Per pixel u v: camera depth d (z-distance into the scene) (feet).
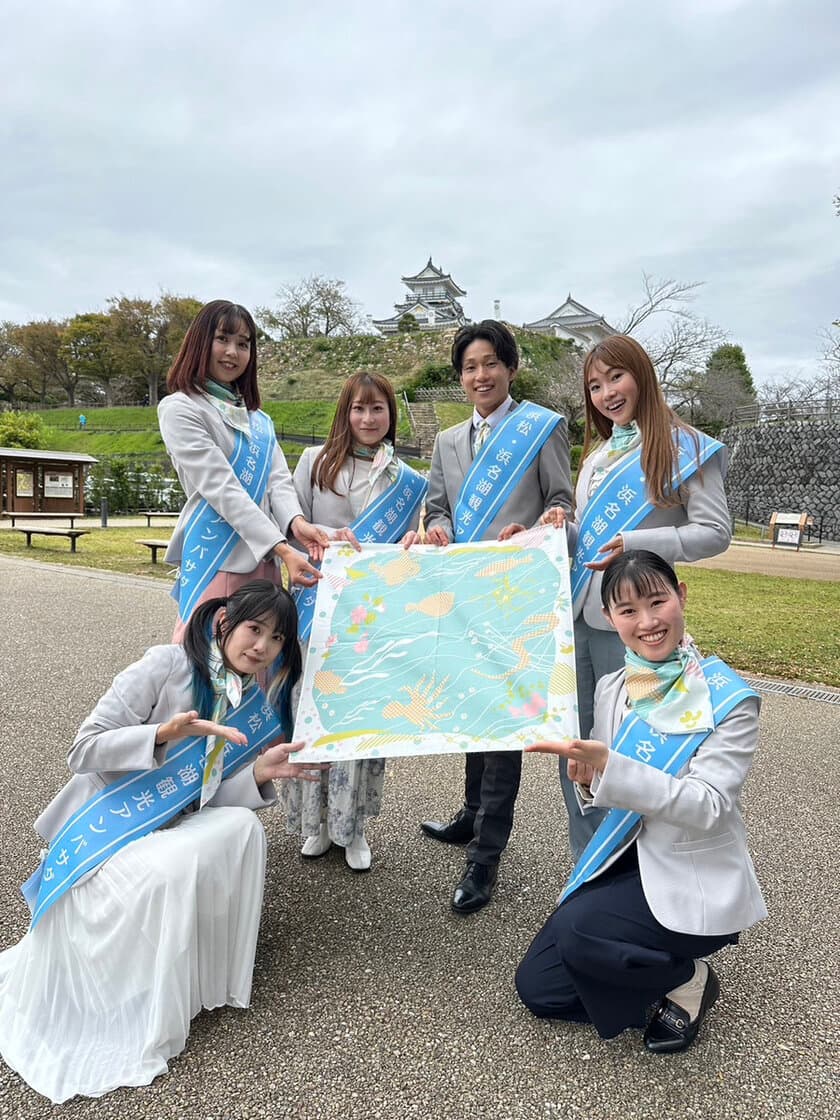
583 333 194.59
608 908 6.07
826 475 80.12
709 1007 6.45
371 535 9.05
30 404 197.06
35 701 14.82
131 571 33.76
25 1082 5.61
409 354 177.37
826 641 23.07
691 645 6.65
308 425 142.10
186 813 6.75
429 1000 6.79
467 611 7.70
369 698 7.14
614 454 8.12
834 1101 5.76
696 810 5.74
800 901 8.77
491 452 8.86
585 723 8.38
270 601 6.71
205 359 8.58
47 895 6.11
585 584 8.07
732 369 112.78
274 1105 5.50
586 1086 5.83
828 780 12.50
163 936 5.82
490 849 8.56
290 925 7.98
